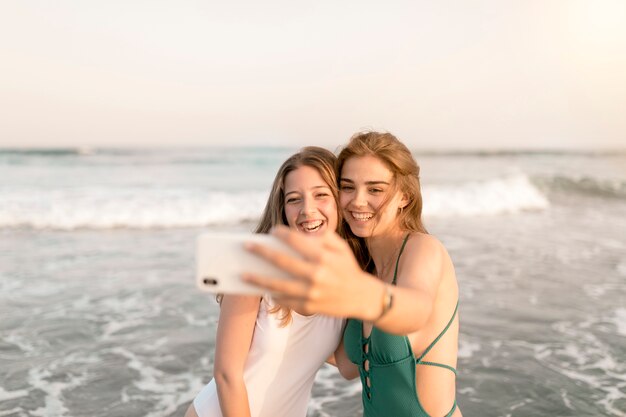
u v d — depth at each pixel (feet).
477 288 23.13
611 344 16.84
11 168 85.35
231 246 3.21
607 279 24.73
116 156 114.73
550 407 12.90
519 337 17.46
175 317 19.45
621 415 12.53
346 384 14.88
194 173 83.25
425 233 7.25
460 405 12.95
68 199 47.39
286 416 8.05
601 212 51.44
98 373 14.88
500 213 50.19
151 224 40.83
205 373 15.06
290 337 7.47
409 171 7.11
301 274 2.59
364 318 3.09
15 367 15.14
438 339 6.93
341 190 7.29
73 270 26.05
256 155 120.37
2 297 21.48
